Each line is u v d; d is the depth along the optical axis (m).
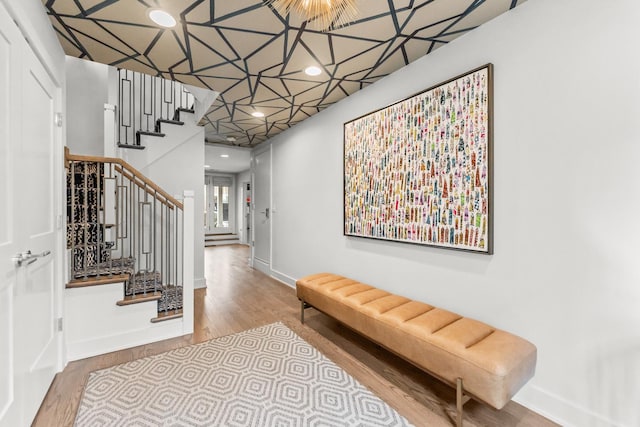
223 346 2.38
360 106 2.85
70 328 2.17
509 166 1.73
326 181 3.39
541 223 1.60
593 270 1.42
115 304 2.32
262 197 5.11
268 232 4.89
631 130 1.31
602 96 1.39
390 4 1.62
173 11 1.69
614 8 1.35
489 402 1.39
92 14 1.71
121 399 1.73
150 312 2.46
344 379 1.94
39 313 1.65
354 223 2.91
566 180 1.51
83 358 2.19
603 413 1.40
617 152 1.35
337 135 3.19
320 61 2.29
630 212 1.32
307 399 1.74
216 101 3.16
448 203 2.03
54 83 1.88
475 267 1.91
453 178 1.99
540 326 1.61
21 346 1.39
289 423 1.55
